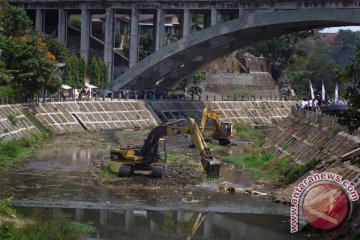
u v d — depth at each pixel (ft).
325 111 258.57
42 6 428.15
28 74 325.21
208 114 341.21
